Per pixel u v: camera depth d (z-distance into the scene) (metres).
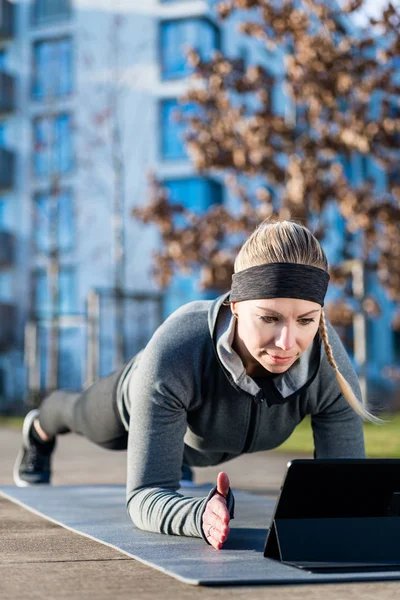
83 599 1.61
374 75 10.30
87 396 2.96
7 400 18.53
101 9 20.36
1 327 20.53
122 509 2.97
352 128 10.27
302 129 11.11
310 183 10.66
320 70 10.16
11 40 21.34
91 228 19.88
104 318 19.12
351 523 2.00
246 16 19.94
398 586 1.74
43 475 3.87
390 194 11.37
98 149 19.83
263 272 1.92
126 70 20.05
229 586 1.72
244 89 11.29
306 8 10.52
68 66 20.66
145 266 19.56
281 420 2.37
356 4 9.98
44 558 2.05
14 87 21.12
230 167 11.28
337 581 1.77
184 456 2.84
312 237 1.99
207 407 2.31
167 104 19.95
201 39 19.78
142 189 19.77
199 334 2.25
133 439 2.31
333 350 2.29
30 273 20.67
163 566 1.90
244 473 4.77
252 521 2.72
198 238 11.83
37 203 20.05
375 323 21.86
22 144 21.19
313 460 1.84
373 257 12.95
